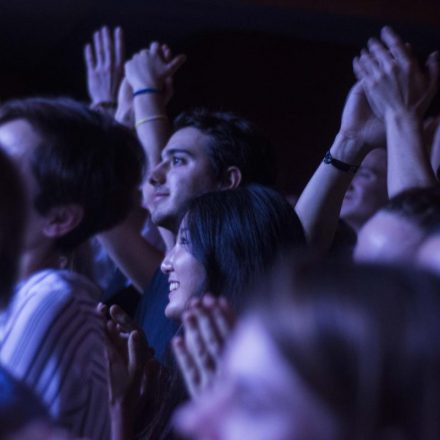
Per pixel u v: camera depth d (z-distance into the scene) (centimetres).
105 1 834
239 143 485
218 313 233
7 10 884
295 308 141
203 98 899
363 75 415
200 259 363
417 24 728
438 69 410
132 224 518
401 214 269
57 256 293
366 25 776
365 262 153
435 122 544
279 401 139
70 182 284
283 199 371
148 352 348
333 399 136
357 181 592
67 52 988
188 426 150
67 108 291
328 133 890
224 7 796
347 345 136
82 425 268
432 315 138
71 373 265
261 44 885
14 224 239
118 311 353
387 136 403
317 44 882
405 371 135
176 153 487
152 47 552
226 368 150
